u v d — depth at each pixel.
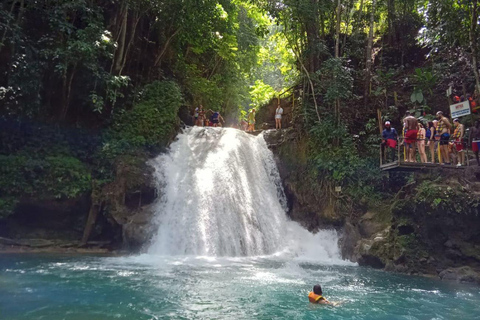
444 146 13.18
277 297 7.81
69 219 15.16
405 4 23.53
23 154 14.71
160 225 14.62
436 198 11.73
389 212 14.34
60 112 16.33
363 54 23.17
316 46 20.39
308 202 17.52
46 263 11.00
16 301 6.85
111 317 6.08
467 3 14.91
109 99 17.80
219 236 14.71
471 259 11.39
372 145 17.42
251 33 32.22
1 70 14.48
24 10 15.06
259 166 19.08
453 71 19.08
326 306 7.27
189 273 10.09
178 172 16.75
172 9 19.88
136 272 9.97
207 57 29.52
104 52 16.23
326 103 20.12
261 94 31.89
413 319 6.62
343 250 14.96
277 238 16.44
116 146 16.52
